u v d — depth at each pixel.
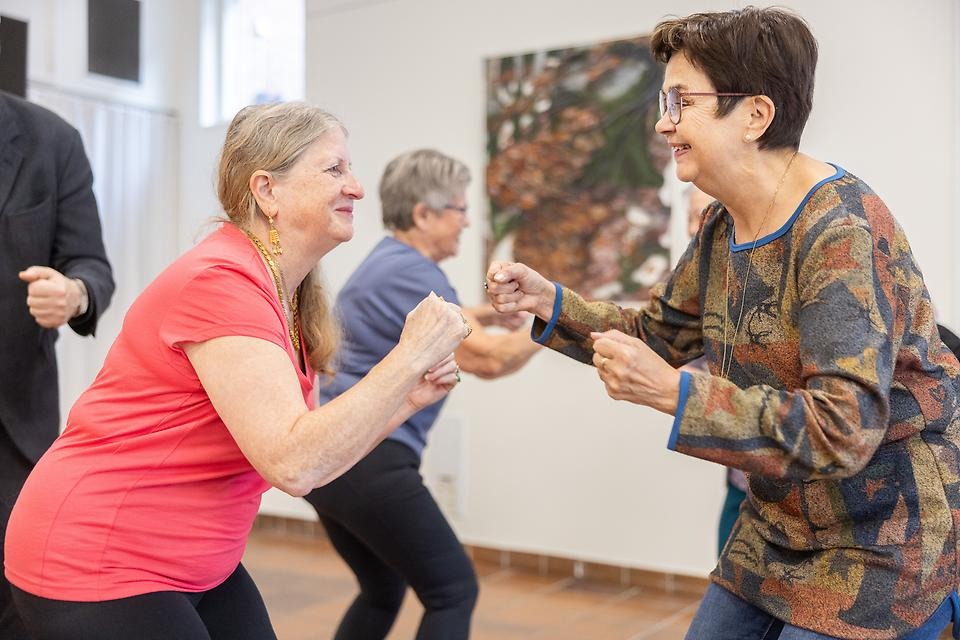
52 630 1.55
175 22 6.93
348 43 5.70
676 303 1.87
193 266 1.58
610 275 4.87
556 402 5.04
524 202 5.10
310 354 1.91
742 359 1.63
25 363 2.43
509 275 1.87
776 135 1.54
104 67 6.56
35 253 2.47
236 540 1.72
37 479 1.62
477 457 5.27
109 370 1.64
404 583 2.77
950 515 1.53
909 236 4.18
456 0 5.32
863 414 1.36
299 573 4.93
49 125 2.56
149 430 1.59
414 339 1.54
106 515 1.57
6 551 1.63
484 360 2.82
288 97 6.55
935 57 4.11
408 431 2.53
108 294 2.53
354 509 2.45
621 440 4.86
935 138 4.11
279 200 1.69
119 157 6.61
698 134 1.55
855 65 4.27
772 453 1.38
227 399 1.51
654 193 4.74
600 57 4.87
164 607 1.58
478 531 5.27
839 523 1.57
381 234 5.61
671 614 4.29
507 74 5.15
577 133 4.94
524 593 4.63
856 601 1.53
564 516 5.02
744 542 1.73
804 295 1.48
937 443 1.54
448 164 2.79
